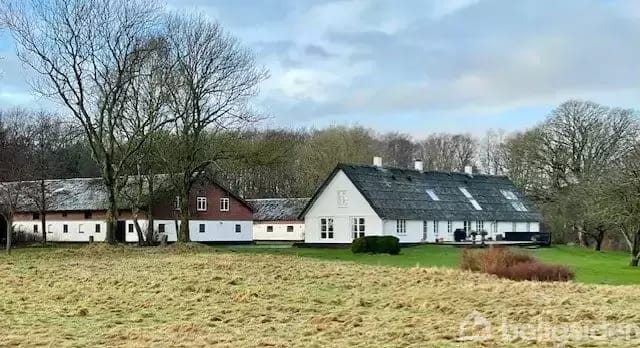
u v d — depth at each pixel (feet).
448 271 101.24
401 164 387.34
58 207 250.98
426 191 220.64
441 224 215.10
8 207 152.35
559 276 93.97
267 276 93.71
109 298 70.85
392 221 200.44
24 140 222.48
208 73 171.12
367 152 316.19
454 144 385.50
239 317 59.00
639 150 142.41
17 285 83.05
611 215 136.36
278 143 178.81
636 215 133.69
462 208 223.92
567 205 229.66
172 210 241.14
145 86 167.53
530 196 264.52
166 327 53.31
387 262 139.03
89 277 91.66
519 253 102.42
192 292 76.13
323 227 208.54
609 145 247.29
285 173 329.72
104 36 161.48
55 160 273.54
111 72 163.02
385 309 64.39
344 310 63.41
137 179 206.59
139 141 168.55
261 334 50.75
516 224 238.89
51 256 135.54
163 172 200.03
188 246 158.71
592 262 150.92
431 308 63.87
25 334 50.57
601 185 141.79
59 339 48.49
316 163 301.63
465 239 216.74
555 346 45.68
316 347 45.70
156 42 166.50
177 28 171.73
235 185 337.31
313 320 57.36
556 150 255.29
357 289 80.43
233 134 172.86
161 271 100.32
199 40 170.81
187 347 45.55
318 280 89.40
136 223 192.54
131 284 82.79
